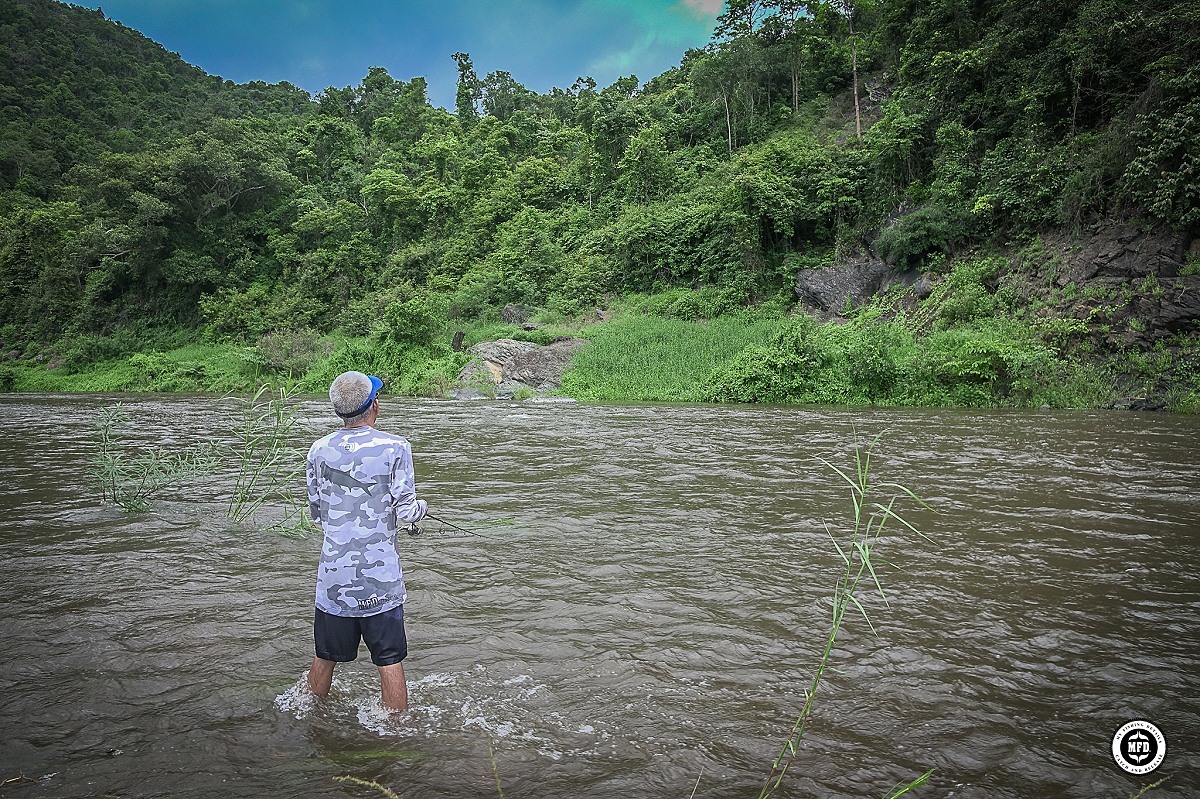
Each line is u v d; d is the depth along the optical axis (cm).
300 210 5000
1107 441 1148
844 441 1180
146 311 4606
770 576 470
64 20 11025
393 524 293
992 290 2317
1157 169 1941
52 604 414
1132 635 370
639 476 852
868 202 3020
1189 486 768
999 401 1948
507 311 3628
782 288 3150
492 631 373
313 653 348
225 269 4803
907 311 2478
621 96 6128
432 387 2695
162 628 377
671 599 425
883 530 592
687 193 4122
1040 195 2252
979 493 736
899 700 297
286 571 483
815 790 230
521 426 1450
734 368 2288
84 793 223
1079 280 2059
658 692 304
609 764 245
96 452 1074
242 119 6506
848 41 4331
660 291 3603
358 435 297
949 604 416
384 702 284
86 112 8038
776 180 3253
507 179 4953
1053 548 534
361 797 221
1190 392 1734
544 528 598
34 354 4475
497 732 268
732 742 262
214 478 867
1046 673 325
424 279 4453
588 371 2600
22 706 288
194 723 274
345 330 4112
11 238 4925
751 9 4719
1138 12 2233
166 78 10625
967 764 248
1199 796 230
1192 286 1831
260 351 3428
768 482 809
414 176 5750
